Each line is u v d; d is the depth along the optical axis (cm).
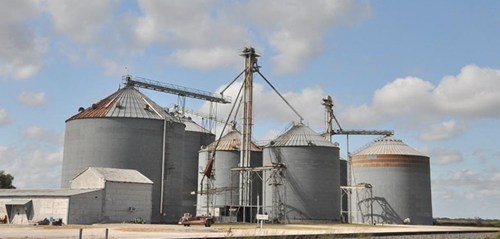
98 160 9000
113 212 7638
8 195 7731
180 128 9769
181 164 9688
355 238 4756
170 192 9288
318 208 9981
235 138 12062
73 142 9275
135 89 9962
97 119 9144
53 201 7338
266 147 10581
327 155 10319
